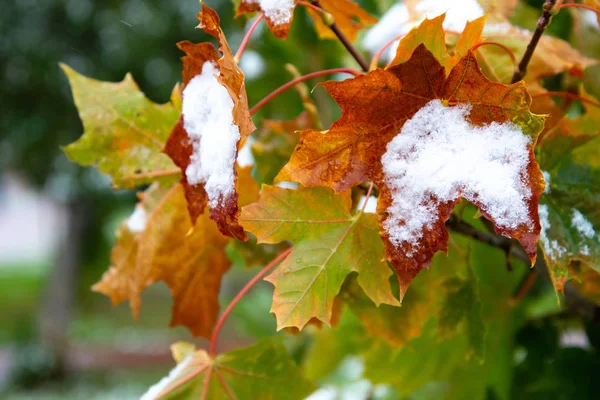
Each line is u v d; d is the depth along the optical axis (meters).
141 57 5.52
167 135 0.81
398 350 0.85
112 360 7.21
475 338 0.77
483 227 0.84
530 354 0.91
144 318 9.15
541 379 0.89
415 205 0.65
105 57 5.70
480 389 0.92
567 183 0.71
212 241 0.82
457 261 0.79
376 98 0.65
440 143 0.66
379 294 0.70
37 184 6.44
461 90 0.65
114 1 5.57
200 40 5.57
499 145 0.65
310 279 0.70
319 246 0.70
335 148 0.66
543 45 0.77
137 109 0.81
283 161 0.83
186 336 8.05
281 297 0.69
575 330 1.06
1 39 5.60
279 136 0.83
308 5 0.73
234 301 0.78
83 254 7.94
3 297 10.95
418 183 0.65
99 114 0.81
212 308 0.83
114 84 0.82
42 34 5.66
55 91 5.79
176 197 0.82
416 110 0.66
